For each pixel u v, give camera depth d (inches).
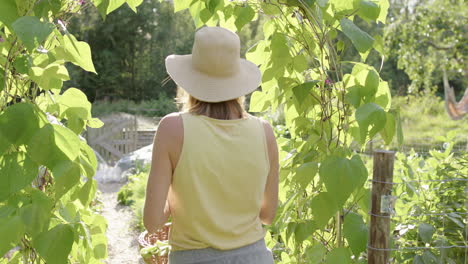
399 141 67.4
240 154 52.8
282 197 83.3
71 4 61.8
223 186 52.1
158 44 874.8
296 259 79.9
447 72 602.5
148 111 711.1
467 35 510.9
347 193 61.5
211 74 54.6
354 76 69.4
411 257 84.8
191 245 52.8
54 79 62.8
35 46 48.9
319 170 63.2
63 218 62.4
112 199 277.0
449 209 92.1
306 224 72.8
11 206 53.9
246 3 75.5
